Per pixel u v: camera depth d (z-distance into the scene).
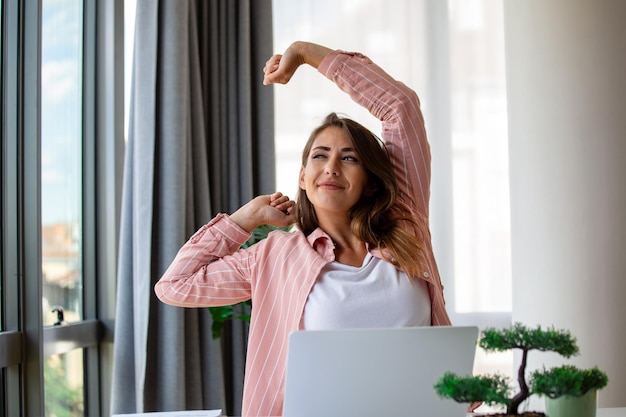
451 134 3.63
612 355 2.64
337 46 3.64
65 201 2.92
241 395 3.27
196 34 3.21
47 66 2.78
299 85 3.62
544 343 0.99
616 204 2.65
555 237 2.77
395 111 1.77
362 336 1.15
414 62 3.65
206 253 1.70
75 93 3.03
